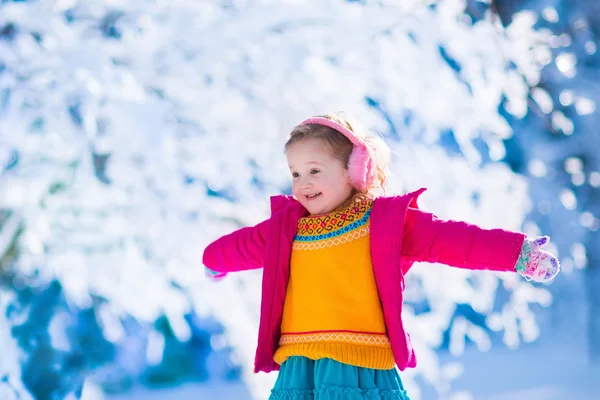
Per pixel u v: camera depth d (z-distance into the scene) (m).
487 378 7.59
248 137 5.85
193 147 5.76
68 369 6.36
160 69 5.83
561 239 8.05
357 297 2.99
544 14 7.50
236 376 7.71
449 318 6.32
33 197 5.27
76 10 5.83
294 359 3.00
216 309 5.54
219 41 5.86
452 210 6.21
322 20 6.05
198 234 5.56
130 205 5.46
